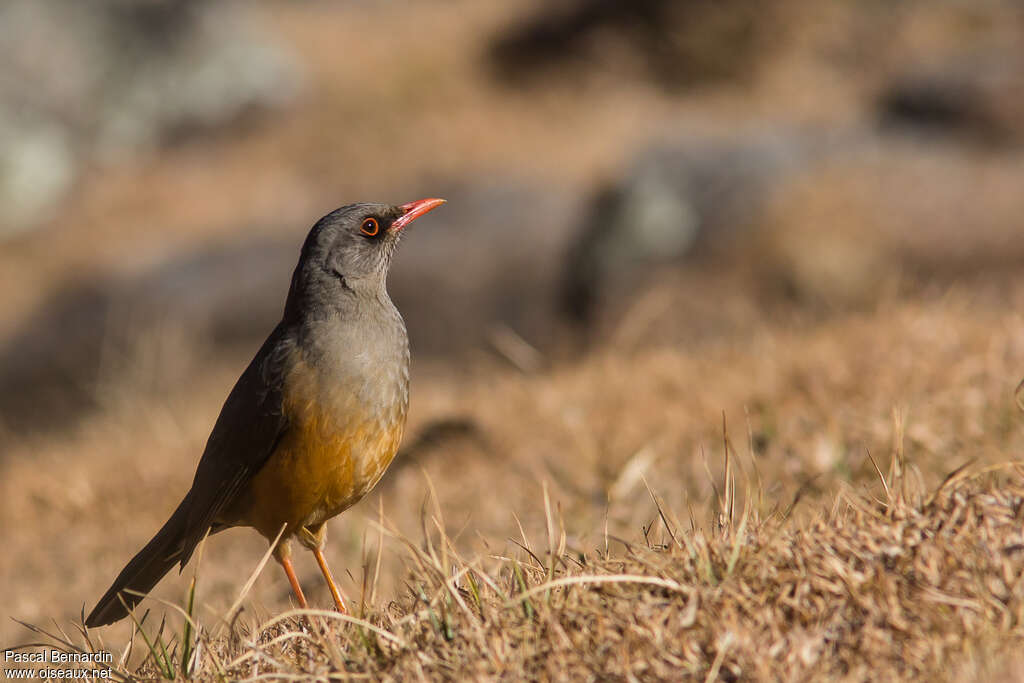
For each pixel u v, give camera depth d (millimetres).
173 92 28047
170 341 20156
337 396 6051
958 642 3984
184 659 5188
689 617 4305
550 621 4469
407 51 29219
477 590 5070
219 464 6344
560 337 19094
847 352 9461
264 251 21984
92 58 27688
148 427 14477
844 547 4496
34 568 9938
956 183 17750
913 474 6316
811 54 24859
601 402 9992
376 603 6062
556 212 20438
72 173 27078
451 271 20109
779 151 19469
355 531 8258
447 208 21422
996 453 6352
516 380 11578
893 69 23281
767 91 24016
